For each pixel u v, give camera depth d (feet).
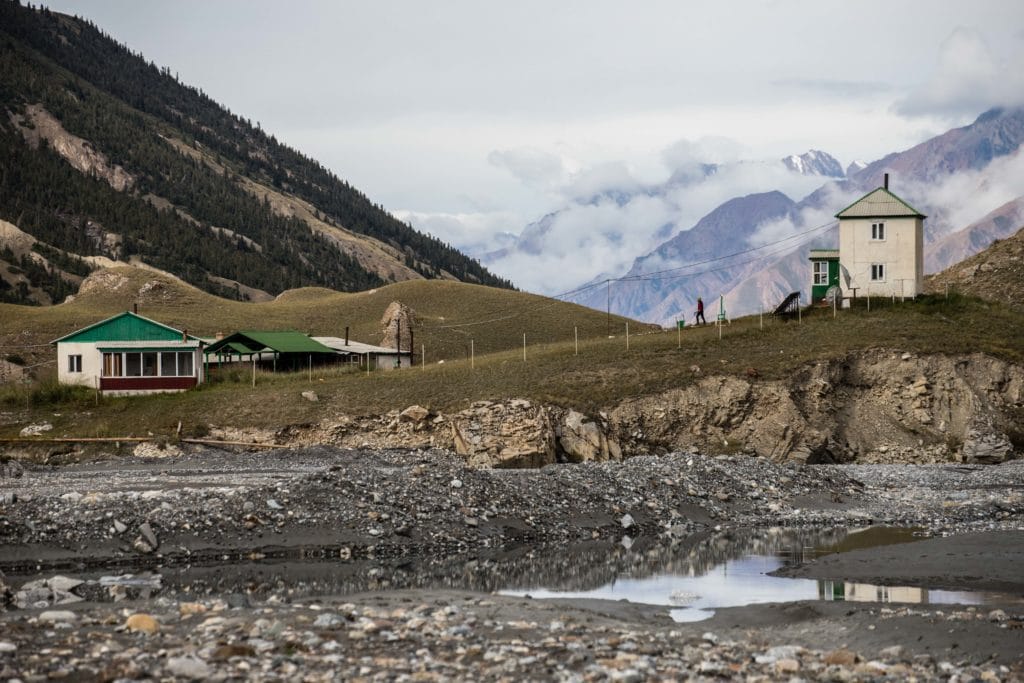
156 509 141.08
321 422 295.48
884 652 76.95
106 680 61.67
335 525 143.74
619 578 119.44
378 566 127.13
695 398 304.09
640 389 305.53
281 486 154.92
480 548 143.33
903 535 155.43
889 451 303.07
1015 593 106.42
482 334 588.09
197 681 62.08
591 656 71.41
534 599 102.47
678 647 77.30
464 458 272.92
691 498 182.29
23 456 265.13
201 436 289.12
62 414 312.29
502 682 64.44
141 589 108.99
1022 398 313.12
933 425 307.78
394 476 165.27
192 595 105.70
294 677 63.46
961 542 138.72
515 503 163.43
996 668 71.87
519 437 277.64
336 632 77.20
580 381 311.47
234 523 140.05
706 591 110.32
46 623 79.56
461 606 93.61
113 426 296.10
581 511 167.12
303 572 122.11
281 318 638.12
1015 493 207.72
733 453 296.51
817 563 126.82
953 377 312.50
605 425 292.61
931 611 93.76
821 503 190.90
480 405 291.99
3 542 128.36
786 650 75.56
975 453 296.51
